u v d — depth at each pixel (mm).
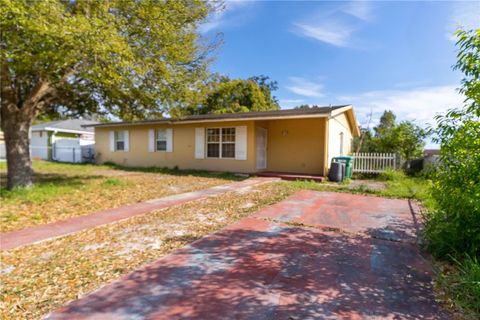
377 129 21969
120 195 7168
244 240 3865
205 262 3135
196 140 13727
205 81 9227
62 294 2461
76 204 6039
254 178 10883
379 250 3520
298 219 4984
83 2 5777
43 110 8680
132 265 3055
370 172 11898
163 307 2254
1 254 3350
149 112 9406
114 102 9125
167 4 6926
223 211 5562
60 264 3082
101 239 3896
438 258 3211
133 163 16172
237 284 2637
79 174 11820
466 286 2406
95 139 18000
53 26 4699
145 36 6922
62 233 4105
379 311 2205
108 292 2494
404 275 2824
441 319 2102
